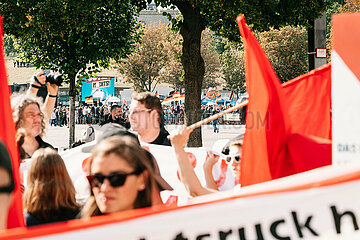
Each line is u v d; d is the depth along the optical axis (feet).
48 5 35.35
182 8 35.24
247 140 8.05
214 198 6.07
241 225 5.98
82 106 141.08
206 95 152.15
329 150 8.14
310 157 8.15
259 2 33.22
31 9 37.81
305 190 5.93
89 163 7.45
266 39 150.30
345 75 7.83
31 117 12.98
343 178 5.83
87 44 45.80
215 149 14.40
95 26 45.50
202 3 32.35
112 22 46.42
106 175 7.17
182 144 9.61
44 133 13.71
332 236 5.83
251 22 33.81
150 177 7.40
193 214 5.94
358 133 7.75
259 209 5.98
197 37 35.55
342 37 7.89
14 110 12.90
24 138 12.90
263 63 8.05
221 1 32.14
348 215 5.82
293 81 10.83
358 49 7.83
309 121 10.70
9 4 37.14
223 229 5.97
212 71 203.21
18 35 40.91
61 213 9.20
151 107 14.14
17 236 5.41
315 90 10.74
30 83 14.34
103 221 5.74
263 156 8.09
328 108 10.69
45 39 45.06
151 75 167.43
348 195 5.82
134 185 7.27
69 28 37.47
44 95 15.24
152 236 5.84
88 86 108.68
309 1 33.71
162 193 13.93
